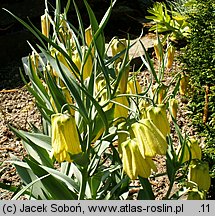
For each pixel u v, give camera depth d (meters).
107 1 7.10
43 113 2.64
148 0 7.35
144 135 2.12
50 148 2.56
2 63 6.25
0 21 6.39
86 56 2.20
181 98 5.09
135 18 7.08
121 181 2.58
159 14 6.26
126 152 2.12
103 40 2.32
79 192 2.45
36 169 2.47
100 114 2.12
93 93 2.37
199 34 4.83
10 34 6.32
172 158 2.47
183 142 2.35
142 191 2.58
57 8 2.60
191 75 4.60
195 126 4.64
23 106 5.21
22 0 6.54
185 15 6.17
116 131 2.19
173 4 7.21
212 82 4.32
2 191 3.84
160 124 2.27
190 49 4.89
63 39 2.75
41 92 2.70
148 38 6.47
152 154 2.11
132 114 2.57
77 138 2.17
